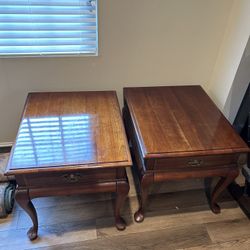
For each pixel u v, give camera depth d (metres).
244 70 1.42
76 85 1.55
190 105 1.42
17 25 1.30
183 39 1.49
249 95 1.47
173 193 1.56
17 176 1.04
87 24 1.36
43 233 1.33
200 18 1.43
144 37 1.44
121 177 1.13
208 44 1.53
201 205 1.51
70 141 1.13
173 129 1.23
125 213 1.44
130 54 1.49
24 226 1.36
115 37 1.41
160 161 1.13
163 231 1.37
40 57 1.40
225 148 1.15
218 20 1.45
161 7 1.35
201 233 1.37
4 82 1.46
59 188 1.11
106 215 1.43
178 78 1.65
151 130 1.22
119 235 1.34
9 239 1.30
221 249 1.31
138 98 1.45
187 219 1.43
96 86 1.58
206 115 1.34
